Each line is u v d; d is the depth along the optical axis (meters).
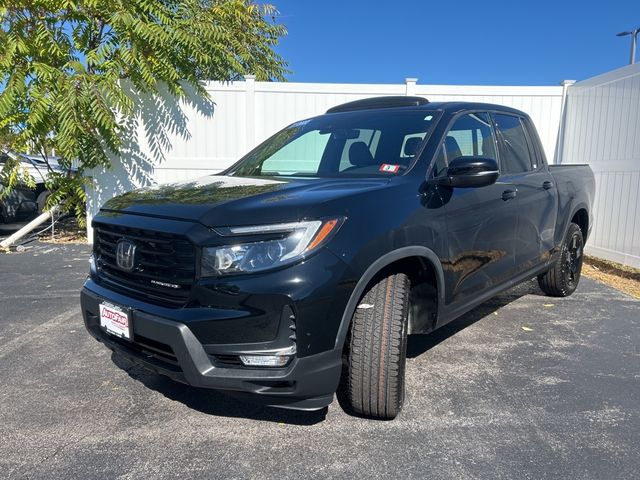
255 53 14.12
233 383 2.26
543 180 4.32
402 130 3.40
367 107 4.05
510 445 2.57
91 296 2.83
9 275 6.28
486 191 3.43
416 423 2.78
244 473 2.34
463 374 3.42
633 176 6.53
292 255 2.24
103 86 7.28
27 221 9.28
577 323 4.51
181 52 7.96
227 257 2.25
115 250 2.74
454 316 3.23
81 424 2.77
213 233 2.28
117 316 2.61
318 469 2.37
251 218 2.28
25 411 2.91
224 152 8.37
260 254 2.24
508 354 3.78
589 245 7.54
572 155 8.04
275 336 2.24
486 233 3.42
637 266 6.44
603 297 5.39
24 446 2.55
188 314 2.29
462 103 3.72
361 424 2.78
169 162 8.36
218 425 2.78
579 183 5.12
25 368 3.51
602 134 7.20
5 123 7.51
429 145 3.19
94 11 7.79
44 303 5.08
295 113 8.31
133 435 2.66
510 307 4.99
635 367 3.55
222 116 8.30
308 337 2.25
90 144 7.71
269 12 14.16
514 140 4.21
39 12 7.59
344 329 2.37
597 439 2.62
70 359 3.67
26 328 4.32
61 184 8.30
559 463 2.41
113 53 7.80
